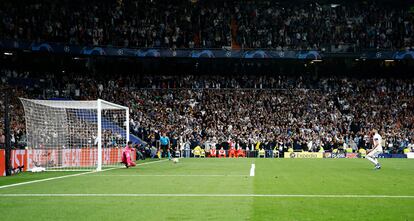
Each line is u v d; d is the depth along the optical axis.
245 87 53.66
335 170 23.78
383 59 53.78
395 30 55.22
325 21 55.84
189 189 14.66
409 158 43.19
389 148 45.62
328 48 54.03
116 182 17.08
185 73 56.09
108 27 52.28
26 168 23.64
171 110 50.28
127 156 26.64
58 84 49.94
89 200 12.27
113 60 54.59
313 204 11.52
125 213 10.29
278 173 21.45
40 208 10.99
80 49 50.25
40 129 26.52
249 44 54.97
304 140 46.84
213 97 52.12
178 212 10.40
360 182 17.03
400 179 18.33
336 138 46.56
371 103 51.97
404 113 50.66
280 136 46.56
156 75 55.44
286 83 54.03
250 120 49.62
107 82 52.34
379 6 58.03
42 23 48.66
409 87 53.72
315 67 56.91
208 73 56.38
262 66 56.69
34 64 51.00
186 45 53.75
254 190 14.36
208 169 24.52
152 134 45.22
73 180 18.03
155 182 17.03
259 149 45.62
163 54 52.66
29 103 26.14
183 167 26.58
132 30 52.94
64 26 49.97
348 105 51.59
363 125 49.38
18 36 46.62
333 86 53.88
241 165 28.66
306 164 30.12
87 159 29.34
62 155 27.05
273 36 55.25
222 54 53.50
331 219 9.55
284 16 56.44
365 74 56.72
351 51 53.81
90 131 33.16
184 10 55.59
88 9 52.19
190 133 47.19
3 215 10.09
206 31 54.88
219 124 48.81
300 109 51.09
